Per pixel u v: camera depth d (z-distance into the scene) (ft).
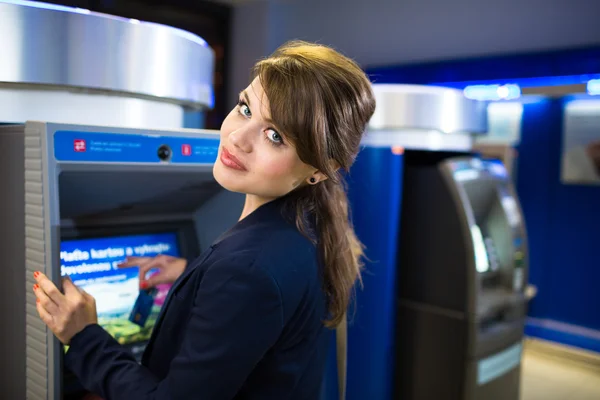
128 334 4.92
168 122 5.26
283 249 3.02
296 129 2.81
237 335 2.80
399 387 9.07
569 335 14.03
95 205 4.61
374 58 17.06
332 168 3.08
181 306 3.17
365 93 3.04
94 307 3.55
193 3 17.69
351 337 8.39
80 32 4.27
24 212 3.71
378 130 8.54
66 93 4.39
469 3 15.01
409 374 8.91
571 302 14.46
